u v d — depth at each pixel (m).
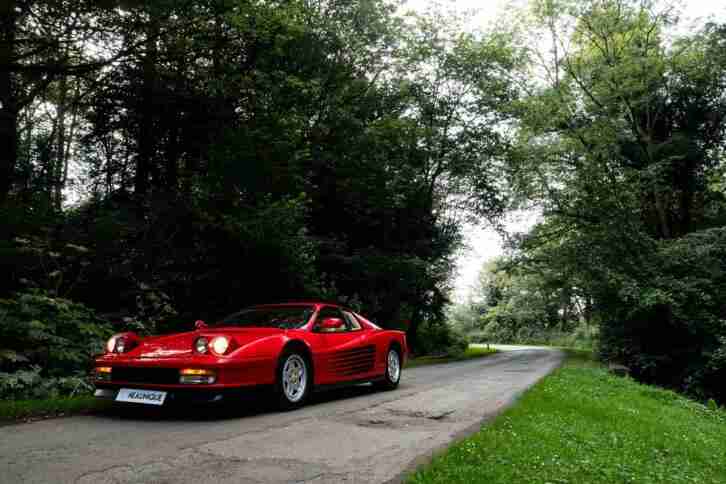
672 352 21.64
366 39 20.25
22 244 9.65
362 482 3.51
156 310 11.20
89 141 14.98
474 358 24.34
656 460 5.05
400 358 9.28
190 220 12.48
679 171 25.52
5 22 10.76
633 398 10.57
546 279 27.03
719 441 7.71
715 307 19.91
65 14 11.04
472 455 4.06
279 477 3.60
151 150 14.78
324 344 7.23
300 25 14.72
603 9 25.09
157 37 12.29
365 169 18.50
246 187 13.01
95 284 10.98
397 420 5.96
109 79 13.59
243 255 12.39
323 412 6.39
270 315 7.56
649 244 21.47
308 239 13.83
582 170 22.69
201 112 14.06
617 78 23.62
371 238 20.75
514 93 26.28
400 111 23.83
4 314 7.84
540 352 34.06
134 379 5.91
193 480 3.49
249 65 14.68
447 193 27.08
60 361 8.12
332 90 18.50
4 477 3.48
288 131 14.03
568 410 7.16
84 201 14.37
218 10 12.48
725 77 23.97
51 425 5.34
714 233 20.80
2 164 12.05
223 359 5.71
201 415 6.04
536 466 3.94
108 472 3.64
